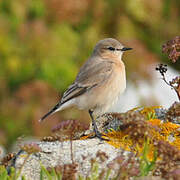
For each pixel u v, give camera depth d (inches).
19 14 664.4
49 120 589.9
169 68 702.5
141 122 273.7
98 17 708.7
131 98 624.1
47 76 637.3
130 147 311.7
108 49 426.0
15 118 595.2
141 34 738.8
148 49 741.9
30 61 649.0
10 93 637.9
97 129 346.0
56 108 409.4
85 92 403.9
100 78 402.9
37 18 681.0
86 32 700.7
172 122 354.9
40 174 279.7
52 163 303.7
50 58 650.2
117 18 717.3
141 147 306.5
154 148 287.6
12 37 656.4
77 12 690.2
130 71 654.5
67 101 408.2
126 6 721.6
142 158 277.6
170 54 349.7
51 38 656.4
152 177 271.6
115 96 408.8
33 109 593.9
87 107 406.6
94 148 311.1
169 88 644.7
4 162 318.3
